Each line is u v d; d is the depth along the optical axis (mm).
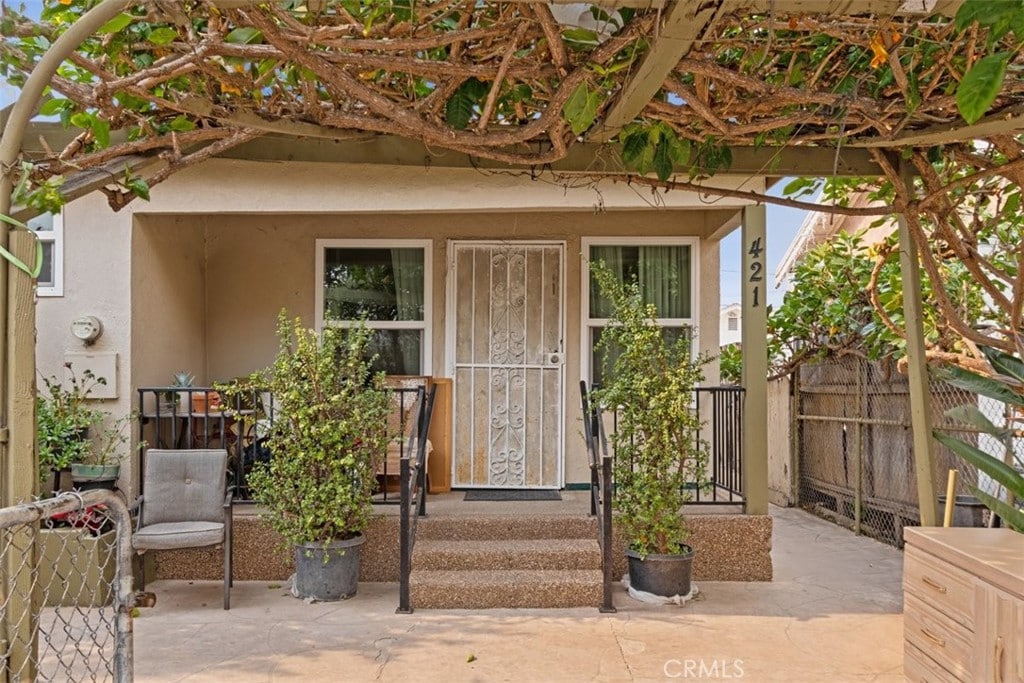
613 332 5035
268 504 4707
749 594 4750
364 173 5086
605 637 3949
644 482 4543
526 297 6371
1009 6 1865
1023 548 2596
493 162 3748
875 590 4840
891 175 3494
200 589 4848
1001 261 5031
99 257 5082
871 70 2811
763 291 5066
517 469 6305
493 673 3477
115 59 2717
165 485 4699
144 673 3469
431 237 6383
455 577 4531
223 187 5090
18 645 2014
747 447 5098
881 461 6359
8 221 2080
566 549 4730
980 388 3016
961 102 1890
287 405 4629
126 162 3094
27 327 2121
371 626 4125
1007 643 2266
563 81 2635
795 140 3299
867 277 6293
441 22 2760
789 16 2396
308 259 6398
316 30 2453
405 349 6449
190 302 6062
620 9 2404
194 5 2469
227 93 2969
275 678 3416
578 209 5109
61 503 1805
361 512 4688
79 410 4926
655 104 2982
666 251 6355
